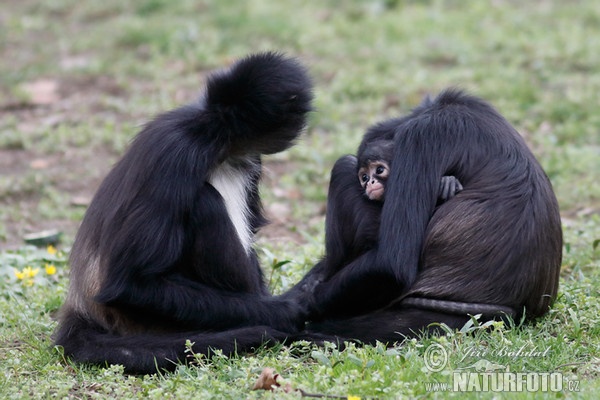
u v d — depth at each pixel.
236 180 12.18
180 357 10.95
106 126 22.53
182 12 30.73
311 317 11.97
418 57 26.77
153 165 11.04
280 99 11.48
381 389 9.78
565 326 11.65
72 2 32.53
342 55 26.97
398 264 11.13
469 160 11.52
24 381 10.73
